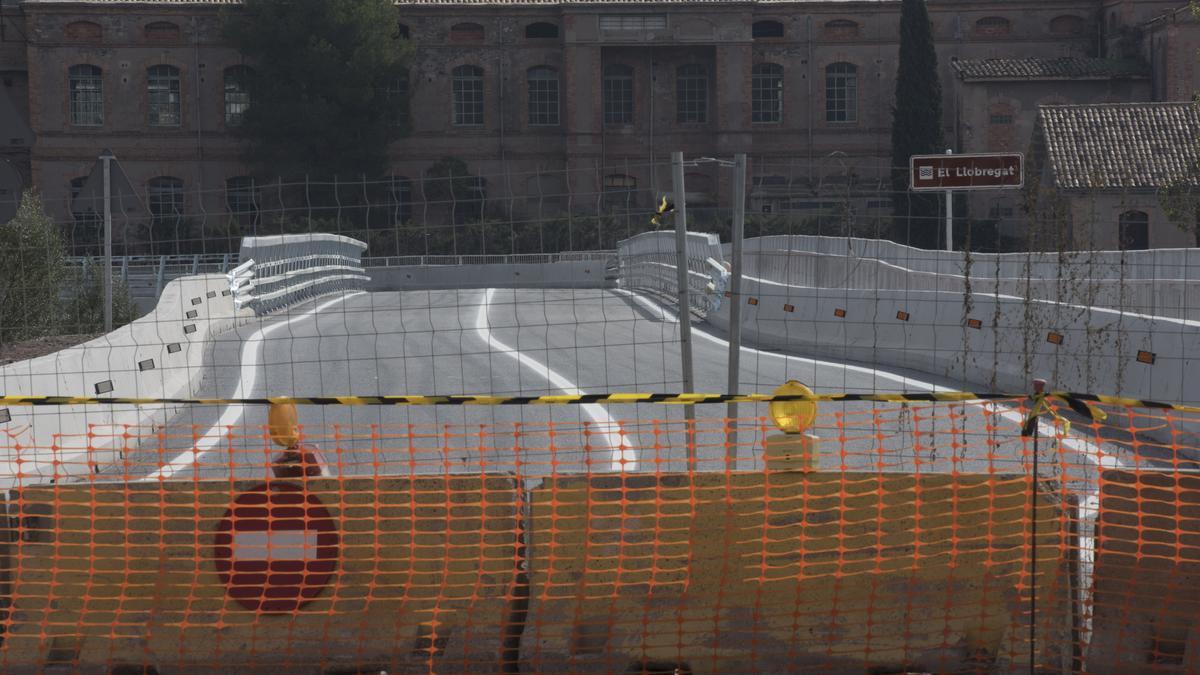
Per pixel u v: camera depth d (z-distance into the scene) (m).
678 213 21.52
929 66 132.00
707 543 14.13
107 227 41.72
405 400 15.05
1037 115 104.75
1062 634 14.01
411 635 14.12
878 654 14.09
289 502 14.15
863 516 14.12
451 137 145.62
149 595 14.19
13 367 26.45
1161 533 14.02
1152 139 101.44
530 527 14.16
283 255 82.44
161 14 143.25
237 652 14.18
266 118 139.50
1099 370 33.44
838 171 144.12
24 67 144.75
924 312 44.62
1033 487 13.39
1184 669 13.91
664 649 14.12
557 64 145.75
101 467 26.59
